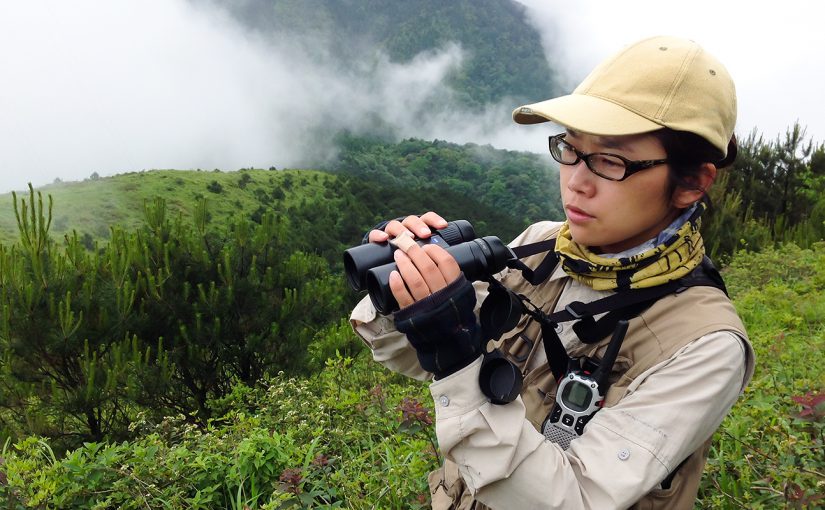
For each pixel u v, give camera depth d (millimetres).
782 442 2240
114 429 7969
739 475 2357
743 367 1267
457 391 1180
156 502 2928
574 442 1243
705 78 1268
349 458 3227
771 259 9039
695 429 1174
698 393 1188
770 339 3846
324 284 9742
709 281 1369
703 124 1241
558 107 1311
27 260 7879
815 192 14172
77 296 7996
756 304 6758
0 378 7934
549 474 1131
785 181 14578
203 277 8547
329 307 9656
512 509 1159
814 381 3035
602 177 1295
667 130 1253
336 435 3361
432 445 2705
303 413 3973
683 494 1280
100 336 7949
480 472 1151
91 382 7398
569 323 1476
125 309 7945
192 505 2844
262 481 2998
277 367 8672
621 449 1161
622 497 1116
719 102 1273
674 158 1266
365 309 1715
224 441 3502
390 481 2734
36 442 3562
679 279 1336
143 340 8328
